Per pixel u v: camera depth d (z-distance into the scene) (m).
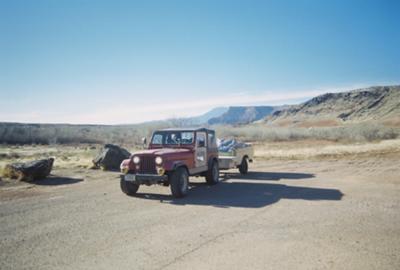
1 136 59.69
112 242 5.74
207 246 5.46
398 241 5.62
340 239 5.74
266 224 6.72
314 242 5.59
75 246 5.57
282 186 11.65
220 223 6.84
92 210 8.20
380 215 7.37
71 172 15.79
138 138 57.25
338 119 175.75
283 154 25.67
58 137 63.41
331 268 4.55
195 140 10.80
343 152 25.77
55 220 7.27
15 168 13.48
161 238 5.92
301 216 7.34
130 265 4.74
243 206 8.45
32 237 6.08
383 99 181.00
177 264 4.74
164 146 11.15
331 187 11.27
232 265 4.68
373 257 4.93
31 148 46.62
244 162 15.12
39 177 13.45
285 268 4.55
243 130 62.59
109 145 17.80
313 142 44.75
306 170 16.55
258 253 5.12
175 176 9.56
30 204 8.99
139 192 10.73
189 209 8.18
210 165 11.70
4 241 5.87
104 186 12.10
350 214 7.48
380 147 28.66
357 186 11.38
